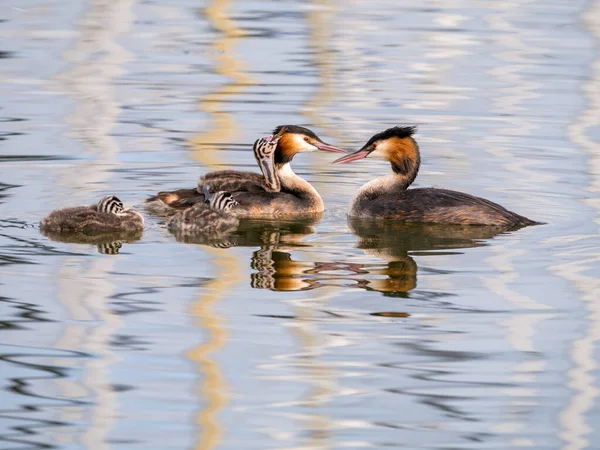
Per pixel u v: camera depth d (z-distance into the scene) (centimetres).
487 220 1504
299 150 1662
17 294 1199
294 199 1608
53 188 1666
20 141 1944
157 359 1042
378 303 1189
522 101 2262
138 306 1171
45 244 1398
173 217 1477
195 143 1962
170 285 1242
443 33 2927
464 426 926
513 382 1002
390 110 2194
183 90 2350
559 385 995
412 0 3388
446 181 1736
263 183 1673
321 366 1030
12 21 3030
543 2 3338
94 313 1148
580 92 2334
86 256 1350
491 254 1370
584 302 1187
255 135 2017
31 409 948
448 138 1992
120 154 1878
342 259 1362
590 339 1088
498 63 2606
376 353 1059
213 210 1489
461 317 1148
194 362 1035
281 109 2195
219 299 1198
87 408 950
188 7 3262
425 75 2494
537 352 1062
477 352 1062
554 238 1442
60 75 2467
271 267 1319
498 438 911
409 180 1641
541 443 899
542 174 1767
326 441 898
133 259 1344
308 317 1148
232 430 917
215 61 2619
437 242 1438
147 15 3142
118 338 1087
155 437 905
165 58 2642
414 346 1077
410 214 1546
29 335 1090
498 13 3184
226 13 3178
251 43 2808
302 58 2652
